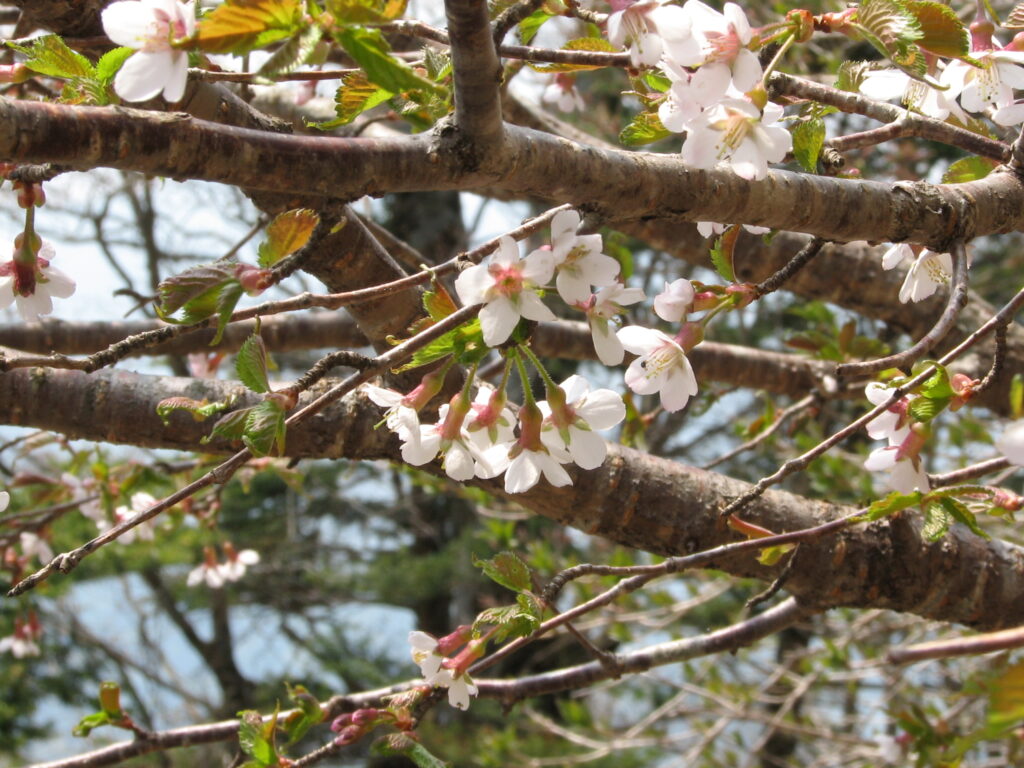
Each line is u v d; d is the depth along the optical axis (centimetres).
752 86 116
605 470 134
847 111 123
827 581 134
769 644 423
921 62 117
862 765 270
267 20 112
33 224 122
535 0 116
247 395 135
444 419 118
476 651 123
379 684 647
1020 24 122
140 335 114
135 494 202
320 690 675
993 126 138
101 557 500
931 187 124
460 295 114
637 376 121
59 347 191
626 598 275
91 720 135
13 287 123
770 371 200
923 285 127
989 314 195
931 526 122
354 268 130
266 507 693
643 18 116
